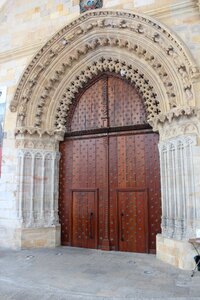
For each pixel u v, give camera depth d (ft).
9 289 19.76
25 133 33.58
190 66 25.57
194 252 23.72
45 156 34.35
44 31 35.42
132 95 32.89
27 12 37.06
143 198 30.55
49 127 34.81
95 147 34.01
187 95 25.94
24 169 33.09
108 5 32.01
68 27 32.65
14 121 34.53
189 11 27.55
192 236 23.93
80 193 33.96
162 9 28.81
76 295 18.37
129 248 30.37
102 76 34.78
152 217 29.86
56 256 28.45
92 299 17.80
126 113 32.89
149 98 30.40
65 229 34.04
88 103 35.22
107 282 20.62
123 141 32.58
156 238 28.30
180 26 27.71
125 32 30.37
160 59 28.40
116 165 32.42
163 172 28.25
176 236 25.36
